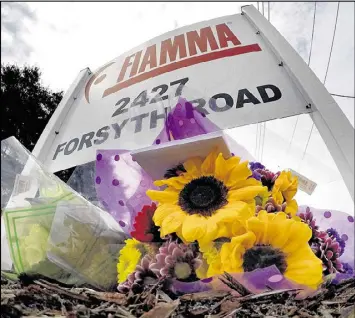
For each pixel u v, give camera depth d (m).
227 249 0.80
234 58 2.09
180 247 0.86
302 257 0.80
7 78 7.70
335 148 1.48
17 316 0.72
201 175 0.98
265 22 2.28
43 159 2.10
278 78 1.91
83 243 0.93
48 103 8.12
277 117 1.75
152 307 0.77
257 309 0.77
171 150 0.99
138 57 2.44
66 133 2.21
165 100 1.74
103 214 1.05
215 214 0.88
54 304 0.77
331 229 0.98
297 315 0.76
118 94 2.17
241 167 0.95
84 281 0.90
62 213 0.93
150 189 1.07
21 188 0.91
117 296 0.83
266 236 0.81
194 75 2.04
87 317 0.73
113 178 1.14
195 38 2.34
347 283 0.86
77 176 1.25
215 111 1.80
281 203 0.96
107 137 1.91
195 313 0.76
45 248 0.87
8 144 0.93
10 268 0.85
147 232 0.95
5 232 0.84
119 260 0.94
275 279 0.77
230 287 0.79
